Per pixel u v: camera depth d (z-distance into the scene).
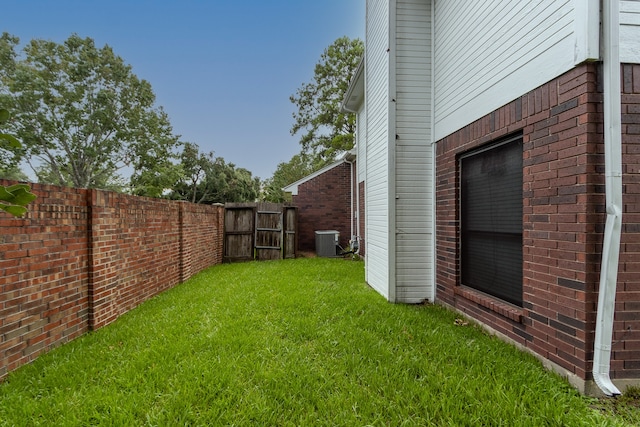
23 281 2.69
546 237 2.65
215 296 4.95
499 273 3.47
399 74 4.88
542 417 1.99
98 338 3.28
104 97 24.28
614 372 2.30
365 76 6.68
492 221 3.59
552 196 2.60
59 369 2.58
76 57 24.05
